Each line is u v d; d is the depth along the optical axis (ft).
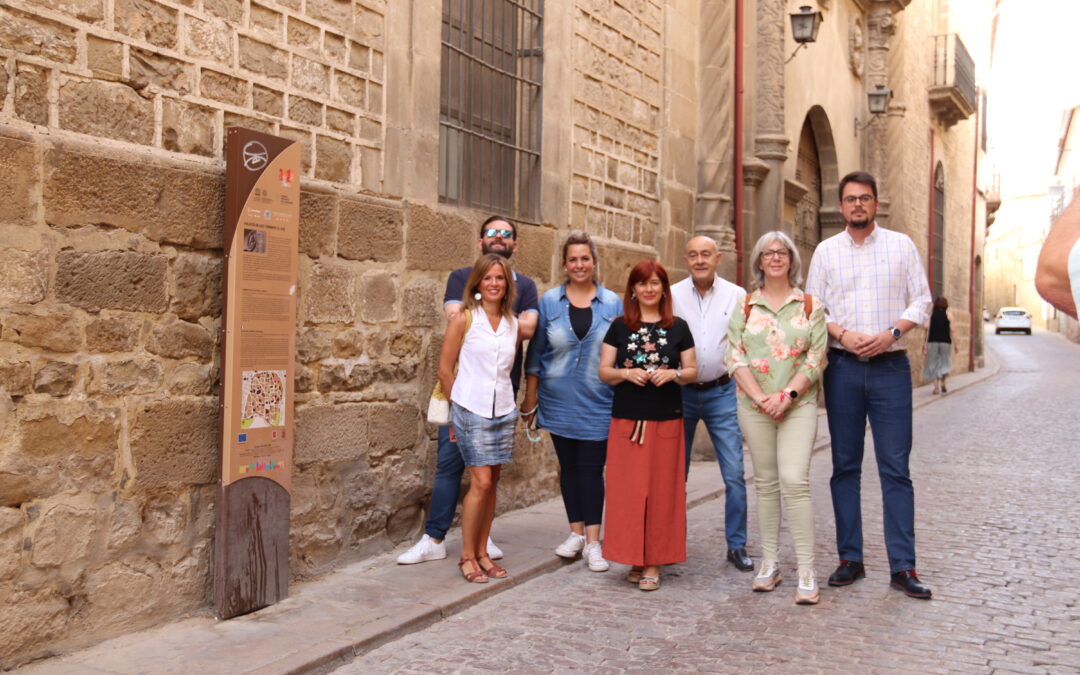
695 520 22.38
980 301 97.14
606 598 16.05
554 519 21.57
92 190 12.62
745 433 16.52
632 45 27.50
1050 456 32.53
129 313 13.20
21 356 11.90
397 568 17.21
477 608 15.47
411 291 18.72
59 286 12.27
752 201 36.55
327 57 16.76
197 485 14.24
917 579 15.98
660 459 16.51
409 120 18.63
